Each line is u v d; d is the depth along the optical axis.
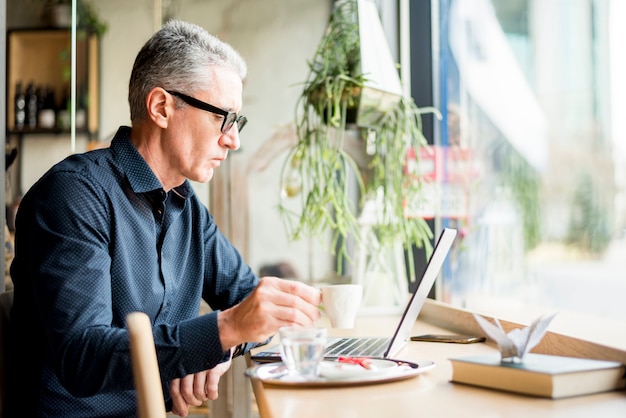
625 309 1.92
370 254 2.52
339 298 1.45
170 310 1.67
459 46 2.74
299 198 3.39
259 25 3.45
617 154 1.96
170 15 3.59
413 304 1.45
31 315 1.47
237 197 3.07
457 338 1.73
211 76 1.57
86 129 3.83
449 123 2.77
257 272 3.37
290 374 1.23
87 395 1.28
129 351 1.23
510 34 2.48
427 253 2.54
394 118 2.52
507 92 2.48
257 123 3.42
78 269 1.33
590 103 2.07
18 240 1.48
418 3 2.88
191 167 1.60
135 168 1.55
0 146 1.74
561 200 2.20
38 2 4.34
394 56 2.97
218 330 1.25
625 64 1.92
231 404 2.51
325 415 0.97
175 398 1.63
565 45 2.19
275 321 1.24
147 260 1.56
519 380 1.08
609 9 1.98
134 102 1.61
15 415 1.44
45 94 4.33
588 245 2.07
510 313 2.00
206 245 1.87
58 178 1.44
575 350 1.31
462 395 1.09
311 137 2.75
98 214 1.45
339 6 2.65
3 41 1.76
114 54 3.80
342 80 2.39
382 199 2.53
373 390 1.14
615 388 1.10
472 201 2.64
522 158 2.39
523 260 2.36
